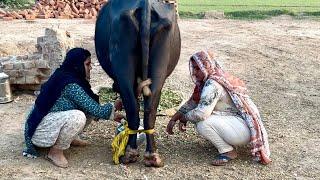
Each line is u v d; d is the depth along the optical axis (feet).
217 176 12.78
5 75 18.57
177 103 17.44
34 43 29.01
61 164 13.29
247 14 43.47
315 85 21.48
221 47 29.19
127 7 12.46
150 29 12.13
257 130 13.29
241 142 13.38
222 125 13.17
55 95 13.17
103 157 13.83
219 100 13.38
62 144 13.29
